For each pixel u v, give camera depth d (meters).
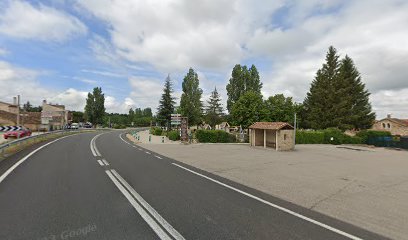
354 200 7.70
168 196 7.11
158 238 4.42
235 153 20.50
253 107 44.72
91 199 6.55
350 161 18.00
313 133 36.81
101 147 21.09
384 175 12.52
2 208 5.70
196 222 5.23
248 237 4.58
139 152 18.64
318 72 57.53
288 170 12.98
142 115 120.81
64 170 10.36
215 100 73.75
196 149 22.92
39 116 67.50
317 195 8.11
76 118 103.81
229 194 7.59
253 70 59.50
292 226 5.21
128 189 7.68
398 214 6.45
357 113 53.94
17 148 17.62
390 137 37.47
